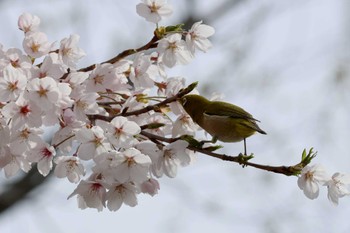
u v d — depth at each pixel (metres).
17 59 8.61
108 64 8.77
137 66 9.09
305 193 8.30
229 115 9.29
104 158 8.26
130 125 8.30
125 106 8.77
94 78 8.77
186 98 9.37
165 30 9.12
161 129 9.29
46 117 8.37
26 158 8.81
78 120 8.48
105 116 8.66
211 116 9.25
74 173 8.79
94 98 8.52
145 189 8.70
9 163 8.89
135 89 9.11
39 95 8.16
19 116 8.26
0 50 8.61
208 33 9.24
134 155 8.21
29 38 8.76
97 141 8.38
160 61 9.45
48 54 8.70
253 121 9.46
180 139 8.45
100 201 8.62
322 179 8.32
